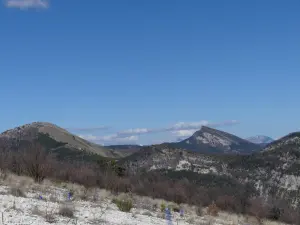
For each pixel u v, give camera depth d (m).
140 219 17.75
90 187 35.94
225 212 44.41
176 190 51.88
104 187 42.38
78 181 41.19
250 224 31.39
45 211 13.29
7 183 22.78
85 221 13.06
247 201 51.41
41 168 33.03
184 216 26.62
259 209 47.75
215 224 24.77
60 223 11.52
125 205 21.94
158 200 41.81
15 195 17.64
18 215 11.35
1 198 15.31
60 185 32.38
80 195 23.66
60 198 20.31
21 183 23.94
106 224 13.31
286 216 48.12
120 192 42.00
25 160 33.44
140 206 27.45
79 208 17.08
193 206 44.22
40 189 23.62
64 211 13.58
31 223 10.47
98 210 17.91
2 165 33.66
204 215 32.44
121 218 16.30
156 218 20.44
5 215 10.94
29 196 18.75
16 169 33.31
